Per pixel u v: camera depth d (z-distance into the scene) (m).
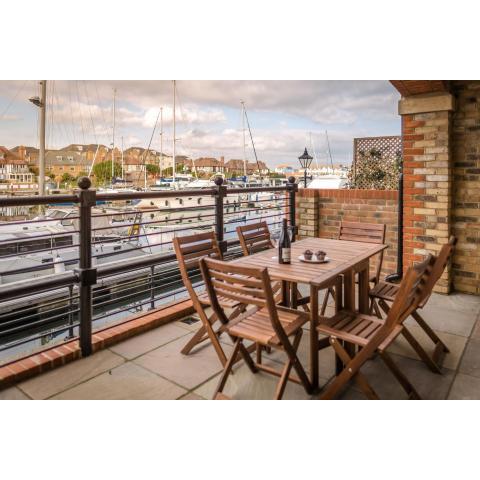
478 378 3.12
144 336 3.88
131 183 27.27
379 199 6.03
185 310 4.39
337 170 19.86
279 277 2.84
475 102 4.94
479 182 5.00
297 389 2.97
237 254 5.48
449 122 5.00
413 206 5.36
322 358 3.48
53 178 26.45
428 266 2.90
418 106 5.11
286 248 3.22
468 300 4.96
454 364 3.34
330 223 6.55
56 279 3.24
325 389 2.97
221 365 3.33
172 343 3.73
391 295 3.59
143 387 3.01
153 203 16.19
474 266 5.15
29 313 7.65
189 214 16.62
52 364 3.24
